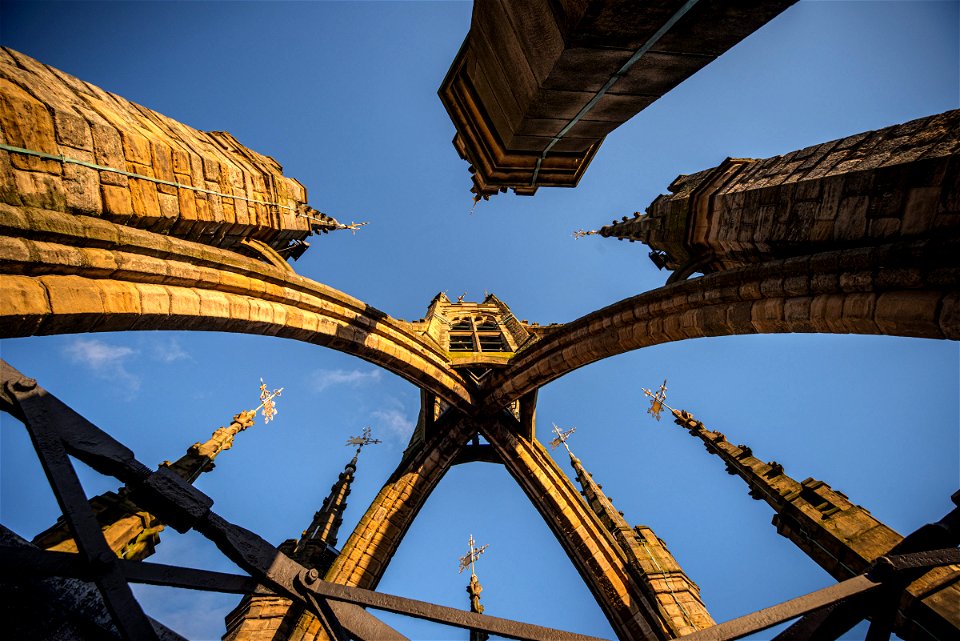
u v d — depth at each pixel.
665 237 13.02
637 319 12.62
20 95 5.86
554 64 5.04
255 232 10.22
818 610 4.48
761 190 9.75
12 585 3.42
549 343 15.55
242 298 9.42
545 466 17.67
